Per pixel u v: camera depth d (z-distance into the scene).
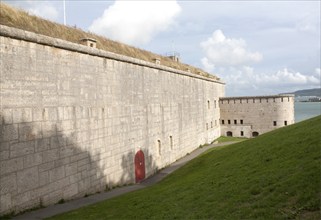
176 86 26.23
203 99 35.00
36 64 11.33
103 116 15.30
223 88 47.34
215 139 40.22
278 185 8.29
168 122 24.28
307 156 9.78
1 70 9.98
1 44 10.02
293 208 6.93
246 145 16.98
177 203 9.98
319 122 14.41
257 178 9.57
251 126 42.97
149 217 9.28
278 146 12.60
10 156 10.15
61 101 12.47
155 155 21.70
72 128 13.05
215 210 8.27
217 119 42.62
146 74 20.38
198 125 32.72
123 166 17.22
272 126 41.88
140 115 19.44
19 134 10.51
